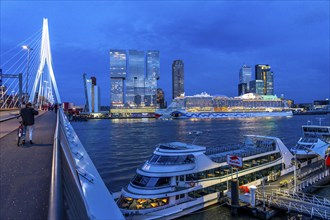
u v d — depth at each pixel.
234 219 29.84
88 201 6.32
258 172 40.22
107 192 7.16
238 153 40.78
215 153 41.91
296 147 55.31
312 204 29.94
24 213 4.93
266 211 29.64
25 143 13.29
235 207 30.72
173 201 30.23
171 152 32.47
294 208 29.30
